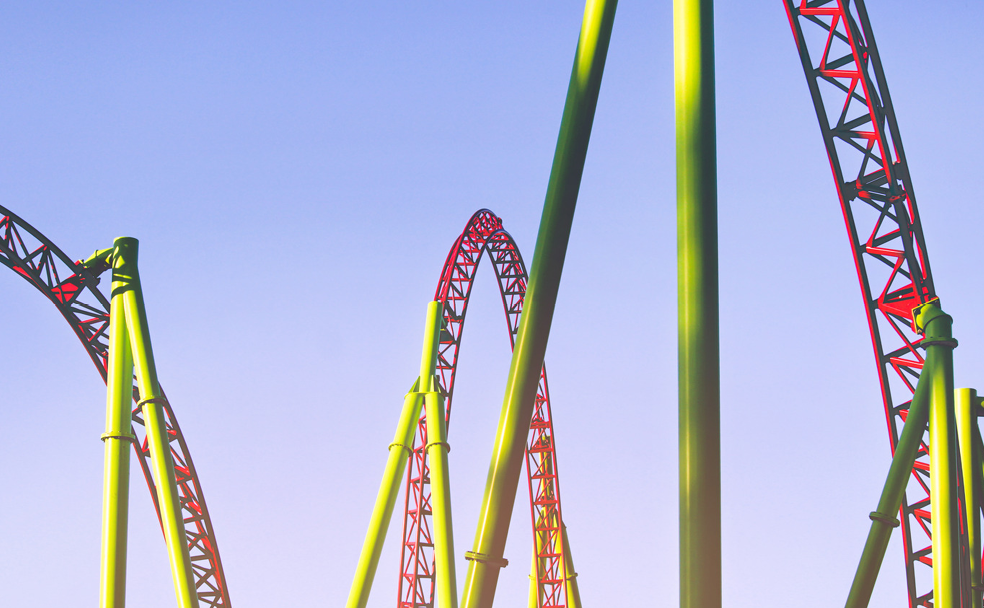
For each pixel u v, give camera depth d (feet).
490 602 36.99
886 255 73.56
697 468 30.22
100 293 97.50
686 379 31.14
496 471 37.24
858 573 52.13
